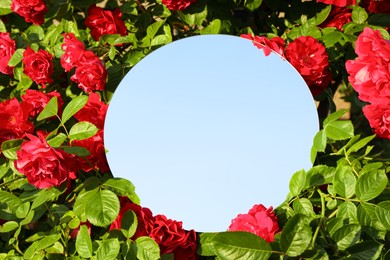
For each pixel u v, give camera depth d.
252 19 2.02
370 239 1.45
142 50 1.74
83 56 1.64
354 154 1.58
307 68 1.63
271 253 1.30
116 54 1.80
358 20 1.80
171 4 1.83
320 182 1.46
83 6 1.88
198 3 1.88
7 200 1.55
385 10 1.88
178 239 1.47
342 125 1.45
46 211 1.66
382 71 1.45
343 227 1.37
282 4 1.99
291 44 1.64
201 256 1.55
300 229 1.29
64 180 1.44
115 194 1.45
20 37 1.82
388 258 1.40
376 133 1.51
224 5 1.94
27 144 1.43
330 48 1.76
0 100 1.83
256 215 1.41
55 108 1.54
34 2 1.80
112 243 1.40
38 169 1.43
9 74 1.82
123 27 1.84
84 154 1.45
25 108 1.62
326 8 1.85
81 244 1.43
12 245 1.62
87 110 1.61
